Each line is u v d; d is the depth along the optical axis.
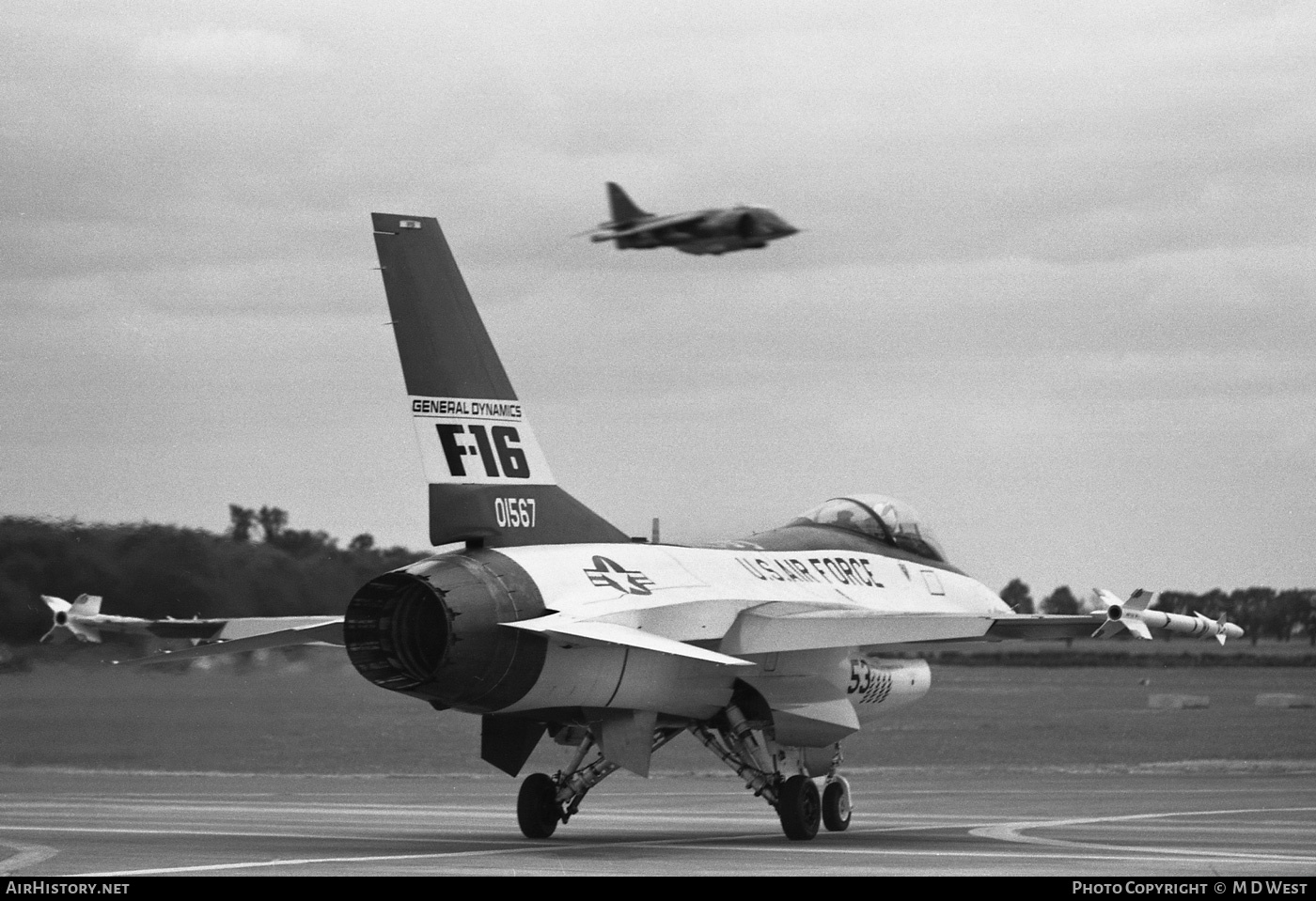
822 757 66.81
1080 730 154.75
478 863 52.00
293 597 120.38
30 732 116.19
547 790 62.97
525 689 57.16
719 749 64.69
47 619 115.19
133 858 53.22
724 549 67.12
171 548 117.69
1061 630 68.50
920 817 74.88
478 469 60.09
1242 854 55.81
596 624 55.66
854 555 72.00
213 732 120.44
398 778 111.62
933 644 73.81
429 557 58.25
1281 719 167.12
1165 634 71.31
